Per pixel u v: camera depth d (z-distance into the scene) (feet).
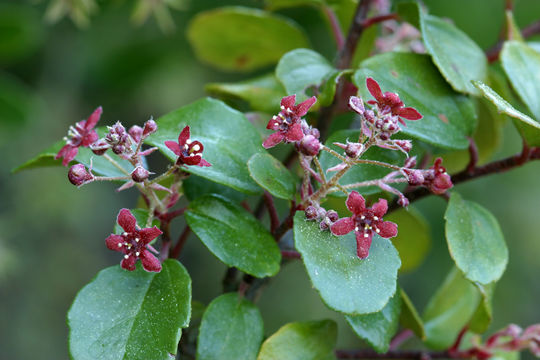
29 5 1.82
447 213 0.88
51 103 1.90
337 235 0.82
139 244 0.82
